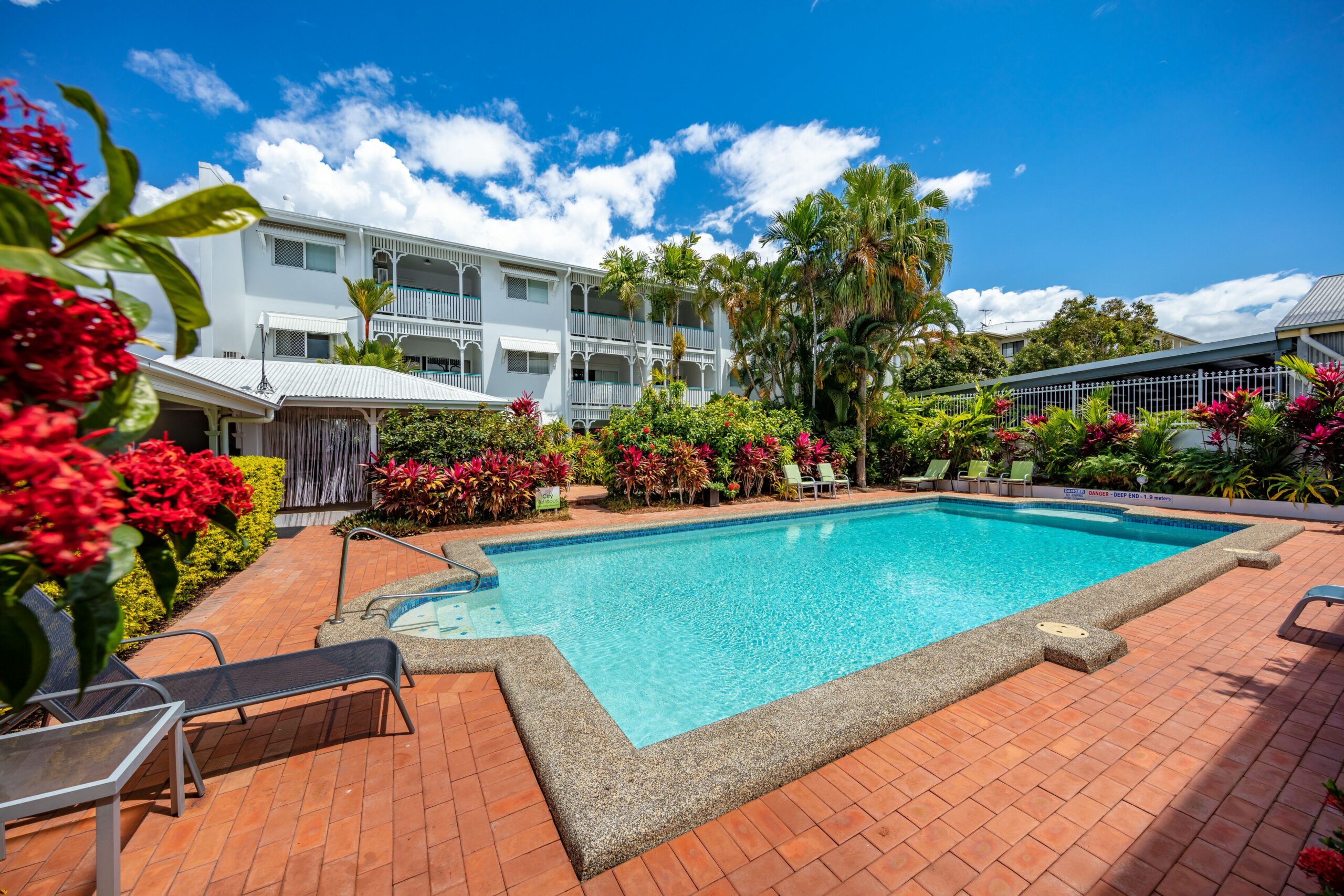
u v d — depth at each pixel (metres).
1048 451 13.58
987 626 4.43
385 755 3.00
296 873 2.21
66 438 0.87
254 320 17.55
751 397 25.27
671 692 4.42
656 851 2.31
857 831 2.41
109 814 2.02
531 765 2.89
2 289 0.87
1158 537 10.05
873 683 3.50
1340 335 12.12
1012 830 2.40
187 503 1.46
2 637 0.95
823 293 16.50
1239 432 10.59
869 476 17.09
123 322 1.08
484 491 10.25
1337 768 2.80
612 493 13.29
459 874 2.20
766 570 8.01
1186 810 2.51
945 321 16.28
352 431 12.74
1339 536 8.28
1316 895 1.61
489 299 21.47
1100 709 3.39
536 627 5.77
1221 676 3.83
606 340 24.42
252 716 3.40
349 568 7.27
